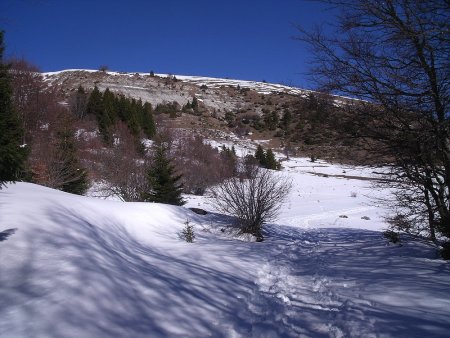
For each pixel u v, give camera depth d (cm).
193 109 8338
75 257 482
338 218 2089
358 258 789
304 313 461
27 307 344
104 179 2083
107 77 10331
